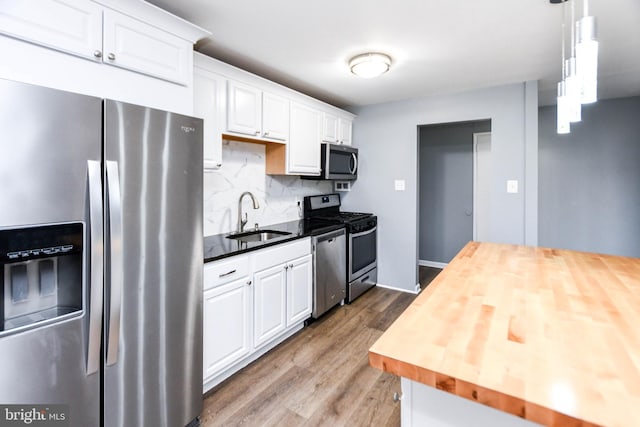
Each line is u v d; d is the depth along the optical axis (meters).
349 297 3.42
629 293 1.29
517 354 0.83
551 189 4.09
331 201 4.03
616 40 2.16
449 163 4.74
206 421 1.74
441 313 1.09
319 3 1.72
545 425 0.64
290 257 2.62
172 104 1.70
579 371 0.75
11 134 1.02
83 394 1.23
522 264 1.77
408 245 3.78
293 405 1.87
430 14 1.83
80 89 1.34
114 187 1.26
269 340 2.42
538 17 1.85
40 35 1.22
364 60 2.38
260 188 3.07
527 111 3.03
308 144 3.16
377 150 3.90
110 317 1.27
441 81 3.01
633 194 3.69
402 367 0.80
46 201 1.09
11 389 1.06
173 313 1.54
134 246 1.36
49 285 1.25
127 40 1.49
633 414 0.61
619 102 3.71
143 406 1.44
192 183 1.60
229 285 2.04
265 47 2.27
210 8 1.77
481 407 0.81
